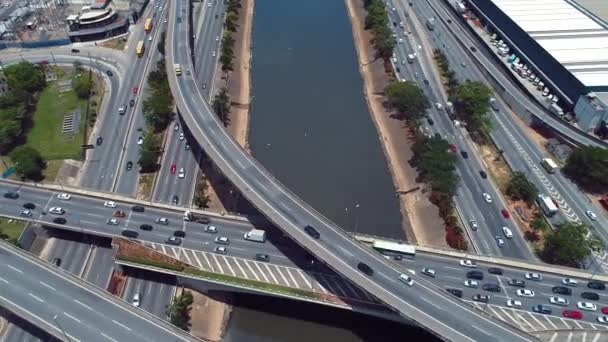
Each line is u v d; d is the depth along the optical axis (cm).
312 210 19825
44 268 18475
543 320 17225
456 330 16075
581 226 19462
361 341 18350
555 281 18462
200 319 18700
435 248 19525
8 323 18012
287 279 18738
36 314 16812
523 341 15800
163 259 19250
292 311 19212
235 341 18312
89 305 17188
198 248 19812
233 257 19525
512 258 19900
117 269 19838
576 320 17288
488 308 17612
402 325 18575
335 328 18712
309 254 19738
